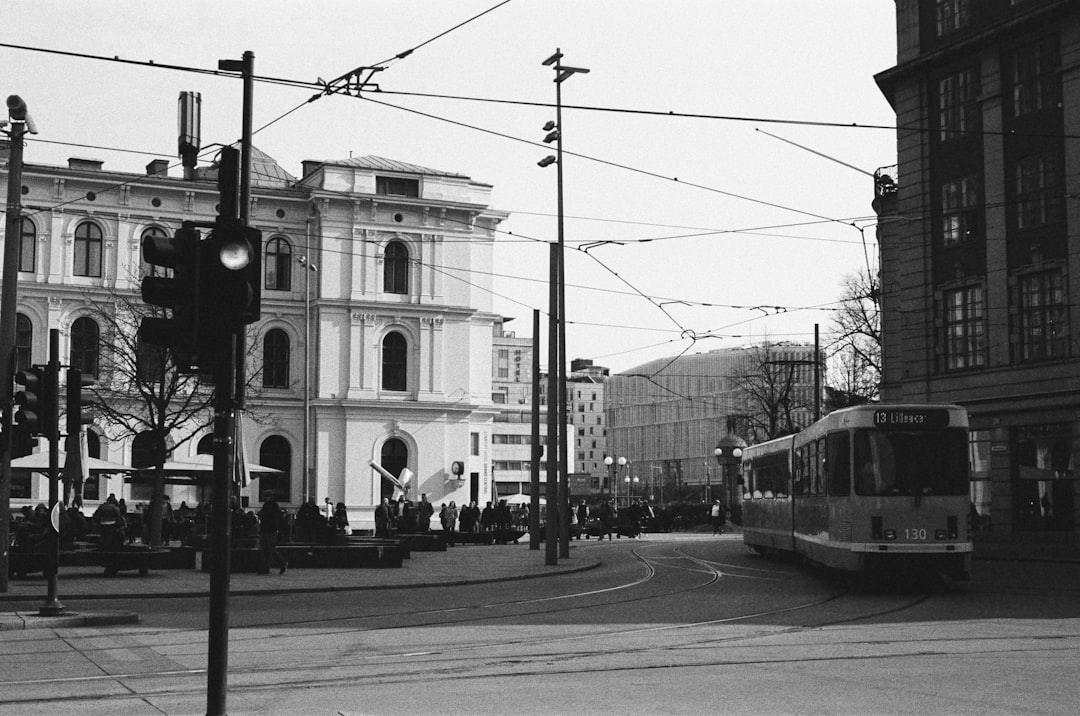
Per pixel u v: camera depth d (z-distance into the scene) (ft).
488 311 225.97
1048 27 123.65
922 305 138.00
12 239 69.46
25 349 190.90
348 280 209.67
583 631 51.44
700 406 590.96
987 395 128.88
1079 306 119.03
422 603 68.23
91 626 54.75
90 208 194.80
